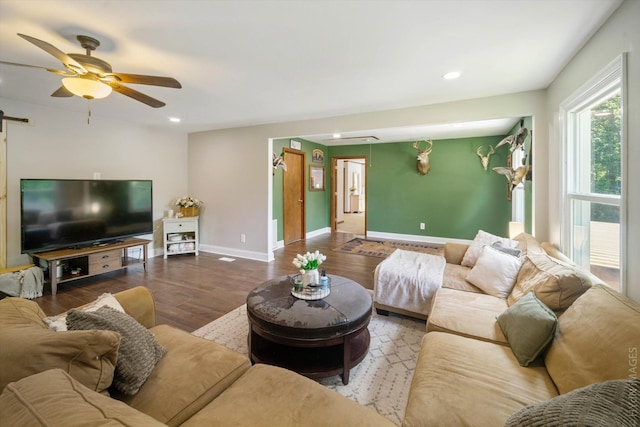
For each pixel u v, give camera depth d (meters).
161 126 5.01
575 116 2.50
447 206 6.45
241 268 4.55
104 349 1.10
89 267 3.73
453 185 6.37
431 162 6.54
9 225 3.50
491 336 1.72
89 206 3.88
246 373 1.38
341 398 1.21
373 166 7.18
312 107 3.73
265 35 1.97
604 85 1.87
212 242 5.57
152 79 2.03
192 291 3.56
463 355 1.49
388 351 2.30
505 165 5.87
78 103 3.62
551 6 1.67
